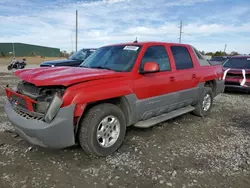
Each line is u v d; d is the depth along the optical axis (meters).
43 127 2.62
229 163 3.04
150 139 3.87
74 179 2.60
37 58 53.94
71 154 3.22
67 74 2.99
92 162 3.01
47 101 2.75
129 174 2.73
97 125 3.00
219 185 2.53
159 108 4.02
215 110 6.13
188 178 2.66
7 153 3.20
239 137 4.04
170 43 4.47
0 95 7.45
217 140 3.88
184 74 4.50
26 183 2.49
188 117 5.34
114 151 3.29
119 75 3.28
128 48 3.93
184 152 3.37
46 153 3.23
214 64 5.96
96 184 2.51
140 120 3.82
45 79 2.77
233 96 8.46
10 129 4.12
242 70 8.46
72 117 2.74
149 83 3.69
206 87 5.41
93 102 3.03
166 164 2.99
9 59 47.19
